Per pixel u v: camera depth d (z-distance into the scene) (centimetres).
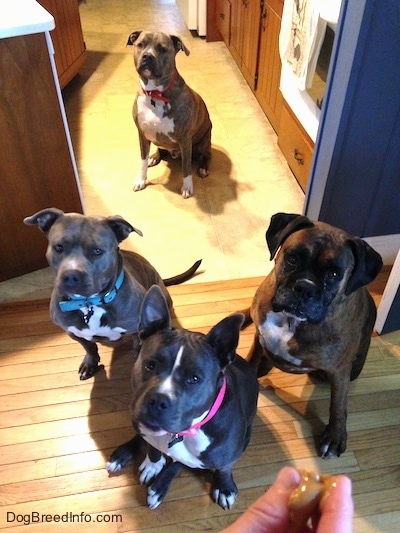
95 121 424
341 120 238
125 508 191
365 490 199
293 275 168
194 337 146
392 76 226
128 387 231
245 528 87
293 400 229
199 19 558
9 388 229
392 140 248
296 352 185
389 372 242
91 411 222
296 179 365
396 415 225
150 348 145
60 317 193
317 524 84
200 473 201
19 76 224
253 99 461
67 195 274
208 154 373
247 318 257
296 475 88
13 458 205
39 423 217
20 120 236
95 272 176
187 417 141
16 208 261
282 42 319
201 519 189
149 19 622
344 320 177
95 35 576
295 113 330
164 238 316
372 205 276
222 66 513
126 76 492
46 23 215
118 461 199
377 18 208
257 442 213
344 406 200
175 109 308
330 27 258
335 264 162
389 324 254
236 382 170
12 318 262
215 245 312
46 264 293
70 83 477
